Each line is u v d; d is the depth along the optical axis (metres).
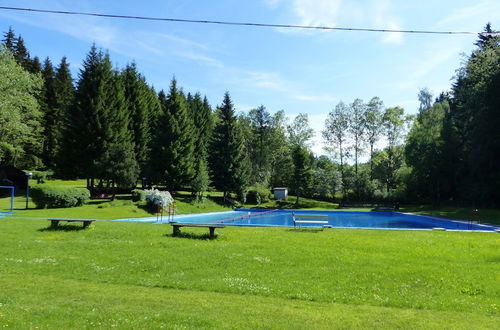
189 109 62.97
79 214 27.11
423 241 15.00
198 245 13.69
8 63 37.22
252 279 9.41
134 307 6.85
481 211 34.06
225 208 45.50
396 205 47.47
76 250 12.75
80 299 7.36
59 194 29.19
